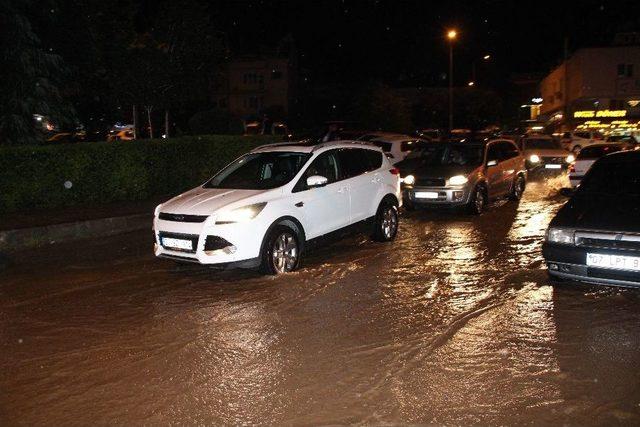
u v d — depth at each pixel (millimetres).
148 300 7379
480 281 7980
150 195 15883
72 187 14047
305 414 4398
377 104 37094
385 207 10625
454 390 4730
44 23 17859
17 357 5629
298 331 6152
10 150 12961
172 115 30172
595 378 4895
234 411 4473
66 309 7086
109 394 4812
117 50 19281
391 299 7227
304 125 50844
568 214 7312
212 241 7902
